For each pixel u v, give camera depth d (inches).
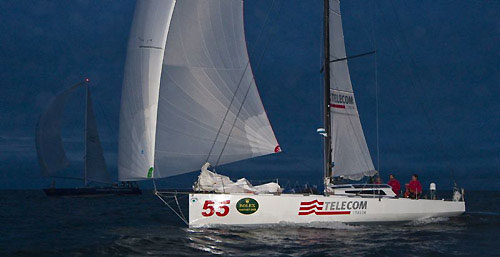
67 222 1123.3
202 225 770.8
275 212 777.6
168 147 794.8
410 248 688.4
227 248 668.1
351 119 938.7
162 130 794.8
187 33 804.6
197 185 797.2
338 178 911.0
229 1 829.2
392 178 936.9
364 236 775.1
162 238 756.0
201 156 804.6
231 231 774.5
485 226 948.0
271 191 795.4
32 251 669.3
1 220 1203.2
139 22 821.2
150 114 804.6
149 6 818.2
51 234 868.0
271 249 661.3
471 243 746.2
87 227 981.8
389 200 856.3
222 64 822.5
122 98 822.5
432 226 917.8
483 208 1640.0
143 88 808.9
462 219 991.6
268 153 836.6
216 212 767.7
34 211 1573.6
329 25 912.3
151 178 790.5
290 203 781.9
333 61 910.4
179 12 802.8
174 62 797.9
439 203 927.0
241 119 827.4
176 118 798.5
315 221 797.9
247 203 769.6
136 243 712.4
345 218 818.8
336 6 928.9
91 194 2822.3
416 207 885.8
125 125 815.1
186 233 802.2
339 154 906.7
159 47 808.3
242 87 831.1
